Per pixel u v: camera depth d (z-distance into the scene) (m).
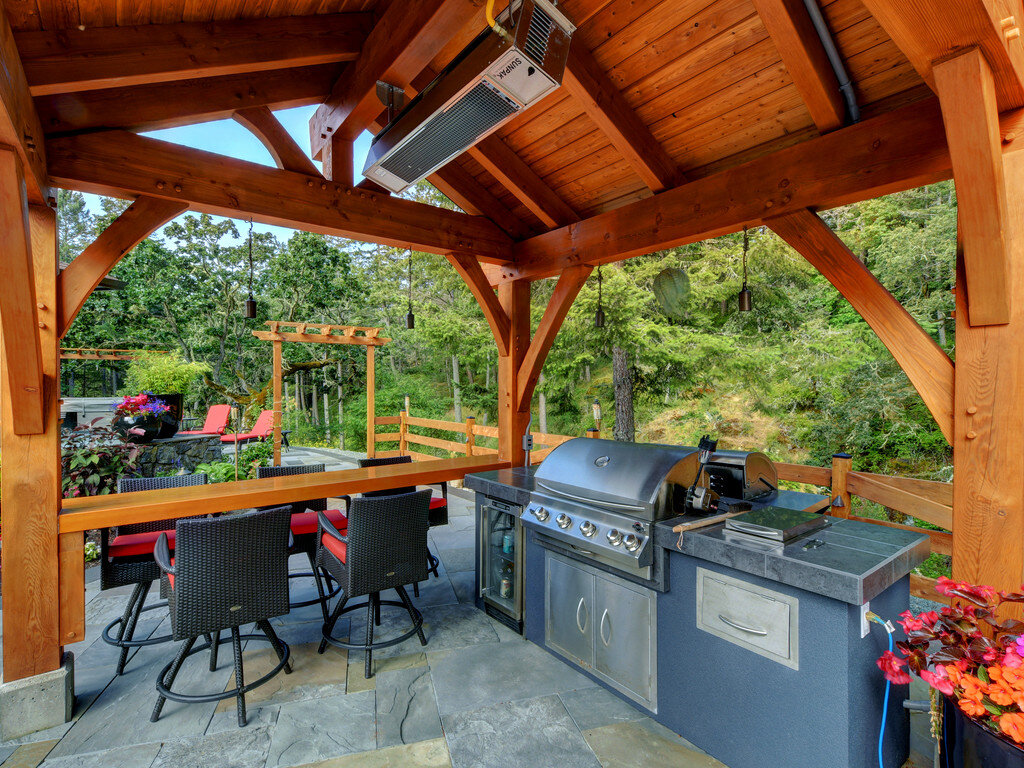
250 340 15.93
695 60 2.51
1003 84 1.62
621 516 2.20
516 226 4.15
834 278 2.37
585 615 2.46
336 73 3.09
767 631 1.75
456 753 1.96
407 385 16.62
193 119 2.71
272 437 7.46
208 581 2.16
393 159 2.50
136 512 2.59
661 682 2.12
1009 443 1.87
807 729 1.65
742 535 1.90
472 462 4.16
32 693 2.13
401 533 2.63
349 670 2.55
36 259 2.30
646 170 2.97
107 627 2.89
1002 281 1.80
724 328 9.18
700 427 9.35
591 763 1.90
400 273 16.55
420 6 2.17
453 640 2.85
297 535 3.09
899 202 7.93
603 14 2.50
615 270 7.72
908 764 1.86
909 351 2.15
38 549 2.26
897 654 1.83
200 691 2.38
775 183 2.53
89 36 2.03
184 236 15.70
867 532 1.99
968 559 1.97
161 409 4.88
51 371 2.31
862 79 2.26
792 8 2.00
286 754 1.96
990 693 1.28
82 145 2.36
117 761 1.93
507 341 4.20
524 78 1.85
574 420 11.36
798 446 8.41
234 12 2.30
